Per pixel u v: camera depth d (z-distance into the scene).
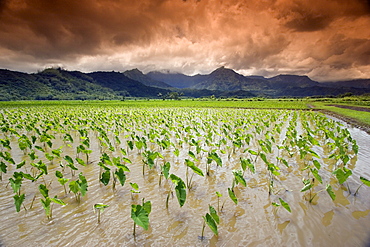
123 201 5.65
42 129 16.38
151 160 6.97
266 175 7.39
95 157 9.39
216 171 7.82
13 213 5.03
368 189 6.34
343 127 18.62
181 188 5.15
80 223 4.72
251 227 4.63
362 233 4.43
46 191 4.91
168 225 4.71
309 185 5.46
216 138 13.80
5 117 23.61
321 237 4.32
